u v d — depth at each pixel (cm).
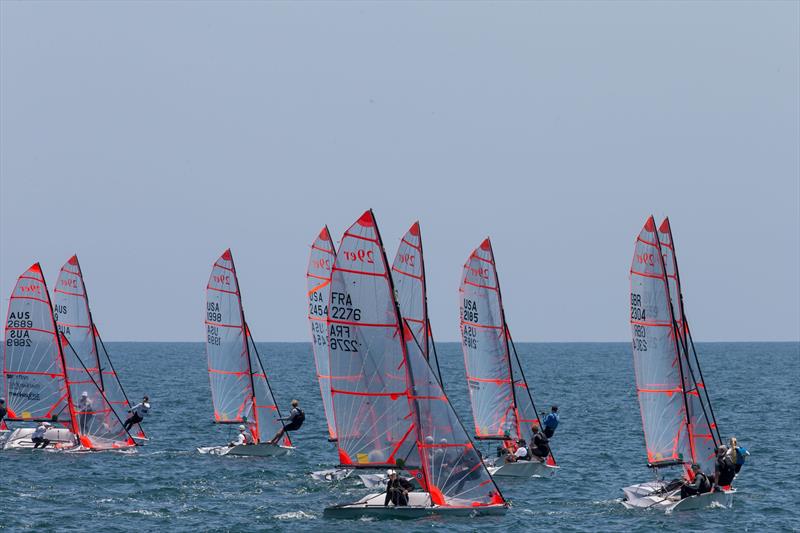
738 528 17538
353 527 16900
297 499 19600
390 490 17600
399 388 17500
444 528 16825
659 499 19150
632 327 19400
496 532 16725
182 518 17825
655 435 19400
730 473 19450
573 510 18775
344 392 17512
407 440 17525
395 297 17475
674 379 19375
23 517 17750
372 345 17488
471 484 17650
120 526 17188
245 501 19388
